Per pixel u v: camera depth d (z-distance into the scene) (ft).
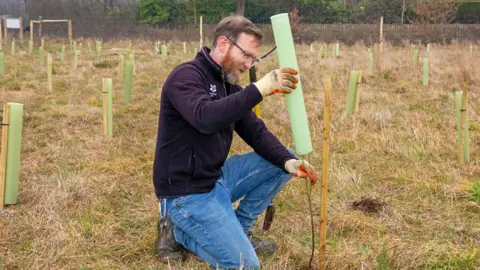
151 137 21.38
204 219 9.43
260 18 115.96
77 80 37.78
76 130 22.21
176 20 117.29
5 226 12.18
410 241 11.65
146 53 66.95
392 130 21.58
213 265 9.77
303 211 13.29
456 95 17.04
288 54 8.48
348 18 115.24
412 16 110.11
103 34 109.40
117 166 16.99
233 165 10.68
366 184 15.44
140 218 12.74
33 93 31.99
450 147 18.78
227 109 8.37
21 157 18.10
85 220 12.39
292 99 8.75
